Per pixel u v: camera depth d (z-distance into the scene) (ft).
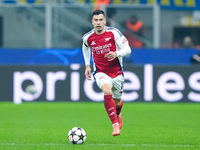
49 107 181.47
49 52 210.18
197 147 93.56
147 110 173.88
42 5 226.58
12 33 226.99
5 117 153.79
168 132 120.57
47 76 194.59
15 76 195.52
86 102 195.31
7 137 108.47
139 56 210.79
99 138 107.55
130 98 194.80
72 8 224.74
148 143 99.96
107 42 100.42
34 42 227.81
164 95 194.18
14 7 226.38
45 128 127.54
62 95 194.59
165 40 228.63
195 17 228.22
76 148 90.38
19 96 195.72
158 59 210.59
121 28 226.38
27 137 108.78
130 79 194.39
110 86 100.22
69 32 225.15
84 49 105.40
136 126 133.49
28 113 164.45
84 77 194.39
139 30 225.97
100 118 152.56
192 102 194.59
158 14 224.53
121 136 111.86
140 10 224.94
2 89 196.34
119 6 224.94
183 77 193.77
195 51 209.97
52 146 93.30
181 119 151.12
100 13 98.48
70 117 154.81
